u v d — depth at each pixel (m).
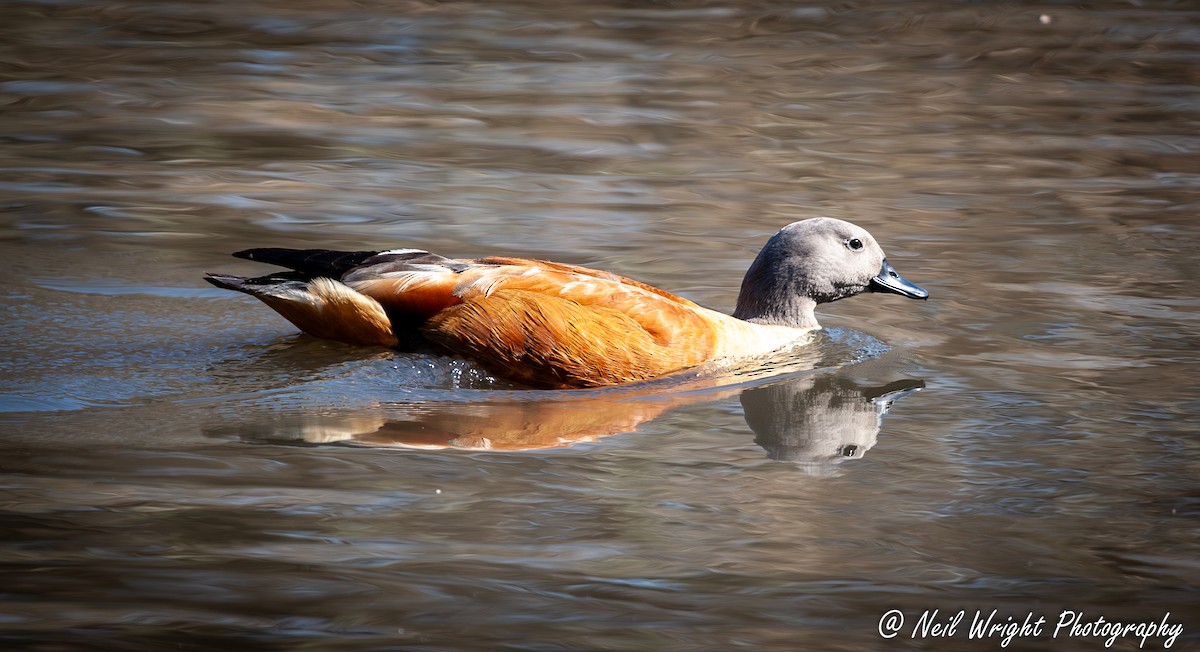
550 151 21.39
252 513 9.04
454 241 16.58
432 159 20.75
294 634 7.58
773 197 19.17
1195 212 18.50
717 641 7.65
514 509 9.28
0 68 25.78
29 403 10.88
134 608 7.76
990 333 13.86
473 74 26.67
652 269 15.79
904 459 10.39
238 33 29.80
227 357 12.18
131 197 18.19
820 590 8.28
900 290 14.05
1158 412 11.38
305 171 19.88
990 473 10.10
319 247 16.11
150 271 14.99
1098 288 15.24
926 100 25.39
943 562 8.66
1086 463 10.28
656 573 8.45
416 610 7.88
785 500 9.59
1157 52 29.22
